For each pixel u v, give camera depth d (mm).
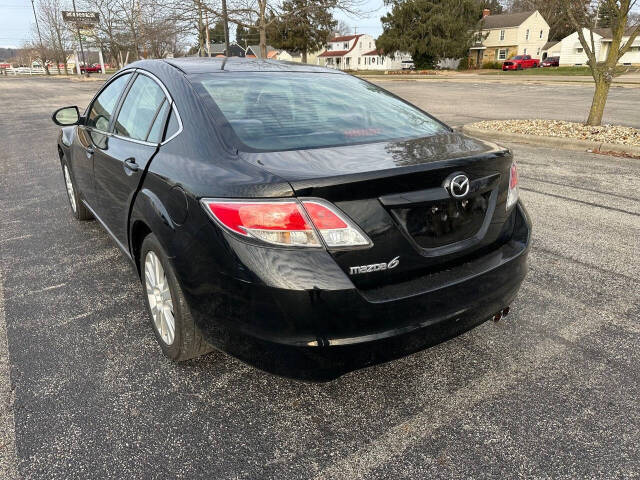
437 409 2340
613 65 9156
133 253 2906
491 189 2314
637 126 10305
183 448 2100
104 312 3207
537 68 50688
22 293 3469
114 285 3582
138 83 3188
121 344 2848
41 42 75688
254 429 2209
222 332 2092
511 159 2449
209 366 2654
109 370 2613
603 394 2434
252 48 57219
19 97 24141
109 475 1960
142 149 2736
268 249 1864
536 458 2051
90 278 3699
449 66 57250
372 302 1930
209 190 2021
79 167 3994
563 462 2029
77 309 3246
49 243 4402
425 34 49562
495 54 63750
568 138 8594
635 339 2896
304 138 2336
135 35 32344
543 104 15766
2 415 2279
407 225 2014
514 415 2297
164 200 2314
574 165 7148
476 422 2254
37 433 2172
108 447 2100
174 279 2307
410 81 31672
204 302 2109
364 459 2047
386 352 2014
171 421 2252
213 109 2449
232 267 1925
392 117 2779
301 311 1865
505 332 2984
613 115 12359
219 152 2217
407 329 2020
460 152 2256
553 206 5281
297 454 2074
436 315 2094
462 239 2219
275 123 2436
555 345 2846
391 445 2123
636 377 2561
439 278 2125
